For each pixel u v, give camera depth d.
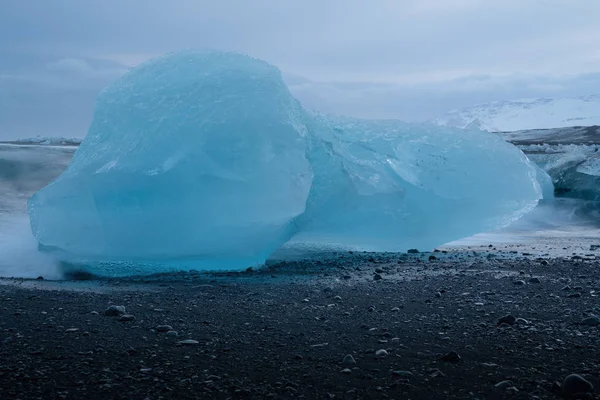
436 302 5.23
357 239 8.91
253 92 7.68
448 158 9.23
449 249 9.28
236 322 4.52
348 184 7.96
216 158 7.35
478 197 9.06
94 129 8.13
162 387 3.11
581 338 4.04
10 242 8.65
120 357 3.60
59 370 3.35
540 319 4.58
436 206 8.92
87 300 5.33
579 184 17.22
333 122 9.59
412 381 3.23
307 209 7.84
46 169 13.27
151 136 7.56
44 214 7.62
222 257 7.70
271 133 7.47
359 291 5.75
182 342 3.91
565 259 7.89
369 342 3.98
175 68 8.17
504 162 9.36
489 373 3.35
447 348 3.83
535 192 9.44
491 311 4.86
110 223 7.44
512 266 7.27
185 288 6.03
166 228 7.42
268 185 7.35
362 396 3.04
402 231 8.80
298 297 5.49
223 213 7.33
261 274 7.01
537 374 3.33
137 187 7.36
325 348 3.84
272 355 3.68
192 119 7.55
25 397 2.95
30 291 5.79
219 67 8.05
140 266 7.78
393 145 9.17
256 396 3.02
